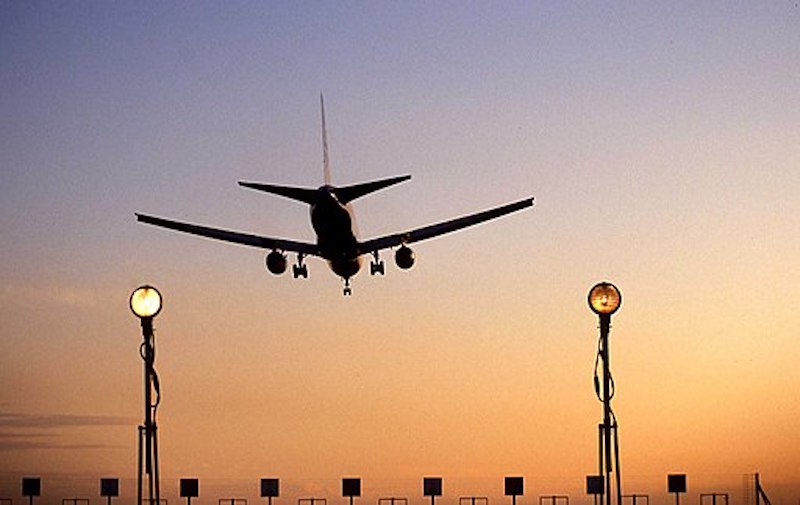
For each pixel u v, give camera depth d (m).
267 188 97.06
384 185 98.12
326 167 115.88
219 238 105.50
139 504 54.59
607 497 54.91
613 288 55.12
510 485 89.19
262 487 89.56
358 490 89.31
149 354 55.03
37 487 89.19
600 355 55.59
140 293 55.00
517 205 105.69
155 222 105.00
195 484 89.94
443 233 104.50
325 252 102.25
